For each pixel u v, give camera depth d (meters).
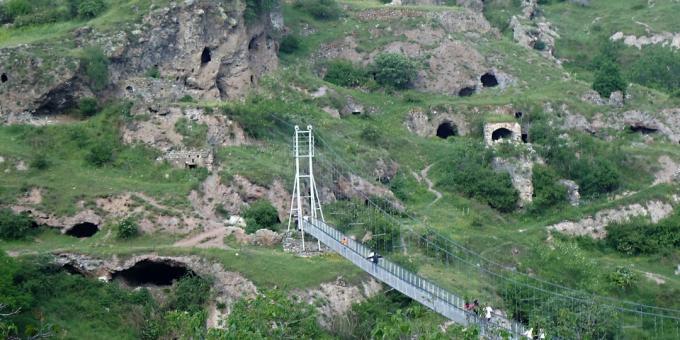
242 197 115.31
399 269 101.00
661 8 199.00
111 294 96.25
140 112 125.19
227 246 104.44
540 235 126.00
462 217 128.12
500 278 109.38
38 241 104.19
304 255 104.31
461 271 110.19
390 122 150.12
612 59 183.25
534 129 148.38
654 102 157.12
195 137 121.00
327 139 135.12
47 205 107.12
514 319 97.38
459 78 163.62
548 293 103.69
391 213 123.31
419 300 94.62
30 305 89.69
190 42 138.12
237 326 79.44
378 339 74.06
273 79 146.75
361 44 167.62
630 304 111.88
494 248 120.38
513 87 163.00
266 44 151.88
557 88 160.62
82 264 98.75
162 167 118.56
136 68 134.00
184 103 126.50
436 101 156.62
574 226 129.75
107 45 132.38
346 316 95.44
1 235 103.31
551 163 140.50
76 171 114.94
